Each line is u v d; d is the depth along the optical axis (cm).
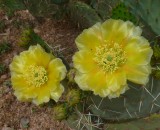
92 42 39
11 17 80
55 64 41
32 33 44
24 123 68
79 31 75
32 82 41
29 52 42
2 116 69
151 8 46
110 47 39
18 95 42
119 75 37
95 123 53
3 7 78
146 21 48
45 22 77
